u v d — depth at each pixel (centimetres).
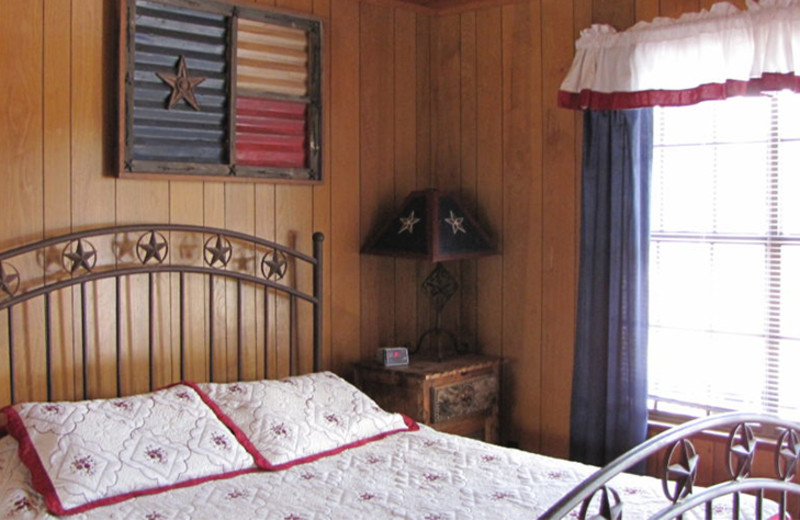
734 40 327
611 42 359
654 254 373
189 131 345
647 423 366
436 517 253
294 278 385
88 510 254
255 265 370
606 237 369
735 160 350
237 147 361
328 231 398
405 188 432
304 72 382
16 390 304
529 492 273
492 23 418
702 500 212
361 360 412
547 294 404
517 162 412
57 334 314
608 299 370
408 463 304
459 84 433
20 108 303
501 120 417
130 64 325
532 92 405
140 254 335
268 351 375
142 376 336
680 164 365
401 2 421
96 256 321
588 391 378
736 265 352
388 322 425
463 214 407
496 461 305
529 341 411
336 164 400
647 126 359
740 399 353
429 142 441
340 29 399
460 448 321
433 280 417
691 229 363
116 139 325
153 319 338
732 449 228
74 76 316
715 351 359
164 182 341
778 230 341
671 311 370
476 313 432
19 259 303
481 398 402
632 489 275
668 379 372
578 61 368
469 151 430
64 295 315
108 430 280
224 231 352
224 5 350
